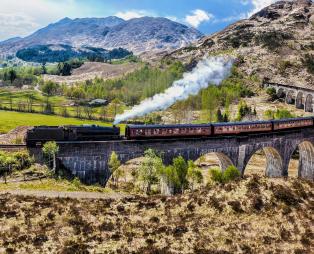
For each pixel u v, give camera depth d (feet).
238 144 211.41
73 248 97.50
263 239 112.16
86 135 177.47
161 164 176.96
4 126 338.95
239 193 139.74
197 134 196.95
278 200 135.95
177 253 99.81
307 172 269.03
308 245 110.52
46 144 157.48
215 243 107.55
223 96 491.72
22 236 101.55
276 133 230.48
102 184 172.55
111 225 113.50
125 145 177.17
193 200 136.36
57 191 144.05
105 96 566.77
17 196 130.21
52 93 629.92
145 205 132.87
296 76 604.90
